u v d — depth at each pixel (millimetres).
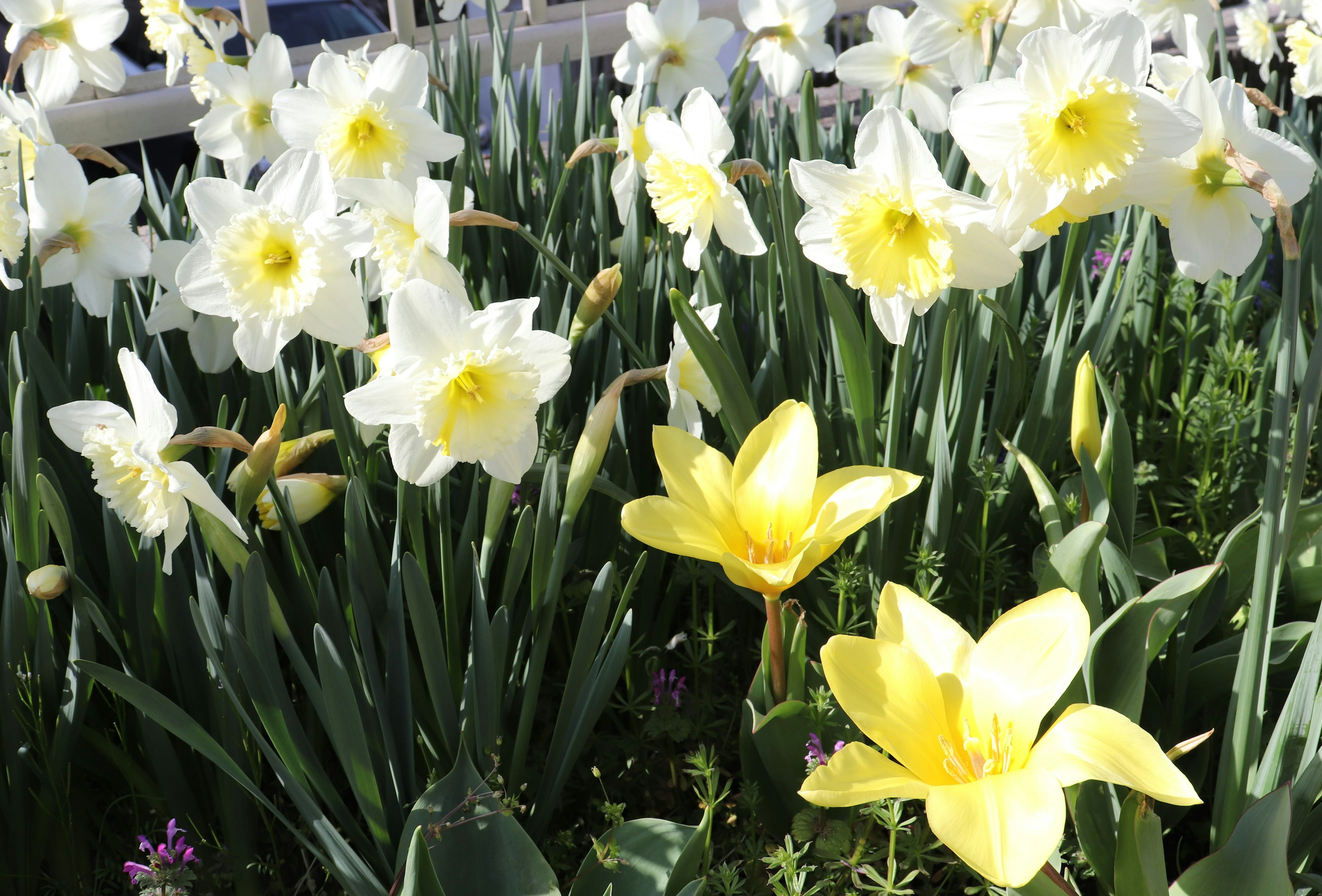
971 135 558
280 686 579
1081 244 688
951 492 670
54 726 643
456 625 633
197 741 552
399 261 602
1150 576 709
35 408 600
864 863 598
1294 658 630
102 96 1358
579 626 752
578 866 665
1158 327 990
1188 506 865
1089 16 715
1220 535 838
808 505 554
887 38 908
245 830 643
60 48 865
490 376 540
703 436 789
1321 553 713
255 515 662
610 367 771
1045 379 741
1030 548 816
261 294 568
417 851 501
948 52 783
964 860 449
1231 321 872
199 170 914
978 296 690
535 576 610
